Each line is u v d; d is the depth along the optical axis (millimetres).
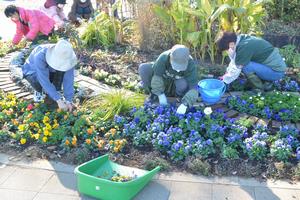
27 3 11453
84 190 3605
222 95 5117
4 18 9641
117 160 4082
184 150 4047
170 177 3824
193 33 5848
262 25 7078
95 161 3842
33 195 3639
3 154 4227
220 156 4047
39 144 4363
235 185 3703
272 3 6910
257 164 3939
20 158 4152
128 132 4406
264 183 3721
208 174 3846
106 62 6258
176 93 4984
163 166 3930
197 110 4711
